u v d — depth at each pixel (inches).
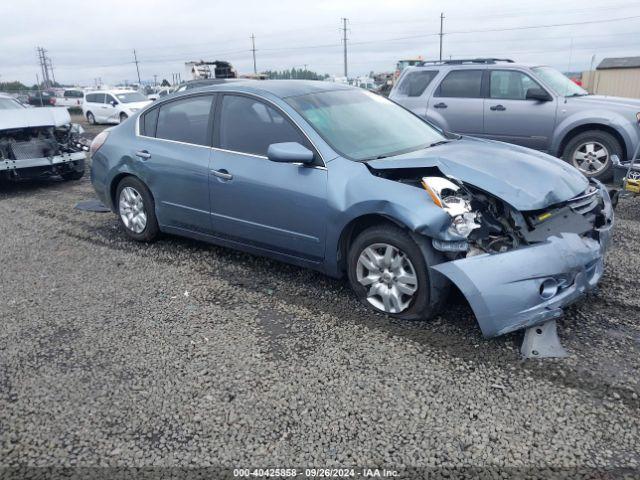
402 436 108.3
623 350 135.4
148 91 1892.2
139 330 156.0
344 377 128.4
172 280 192.9
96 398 124.6
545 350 134.4
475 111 360.2
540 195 140.5
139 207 229.3
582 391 119.9
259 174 177.0
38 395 126.7
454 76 370.0
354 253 159.5
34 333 157.2
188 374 132.5
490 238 140.7
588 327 147.1
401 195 144.9
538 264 132.7
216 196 191.9
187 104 207.9
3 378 134.5
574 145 334.0
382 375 128.7
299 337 148.2
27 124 365.1
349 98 197.0
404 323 152.6
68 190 374.6
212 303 172.2
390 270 152.4
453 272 134.9
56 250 234.1
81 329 158.4
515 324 131.4
